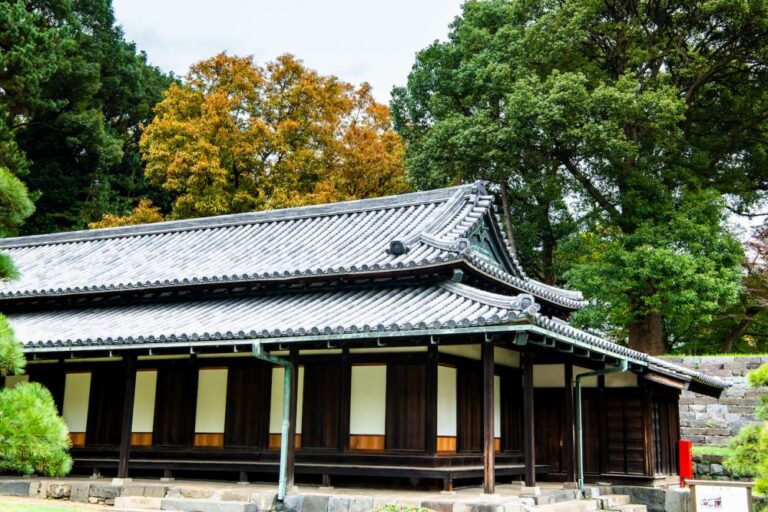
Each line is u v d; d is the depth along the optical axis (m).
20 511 10.67
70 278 19.70
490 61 31.75
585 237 31.89
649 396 17.17
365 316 13.38
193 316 15.95
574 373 17.44
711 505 10.40
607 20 30.41
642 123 28.50
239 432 15.27
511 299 12.43
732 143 32.59
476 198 17.98
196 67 39.59
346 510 12.23
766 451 10.64
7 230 7.89
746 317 32.91
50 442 6.96
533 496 12.87
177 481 15.42
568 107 27.45
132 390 15.33
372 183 39.88
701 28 30.11
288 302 15.69
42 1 39.44
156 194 46.91
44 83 39.38
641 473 16.83
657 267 26.20
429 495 12.71
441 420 13.67
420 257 14.77
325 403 14.46
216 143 37.22
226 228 21.41
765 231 30.42
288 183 37.72
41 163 41.44
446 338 12.88
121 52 44.97
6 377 18.19
